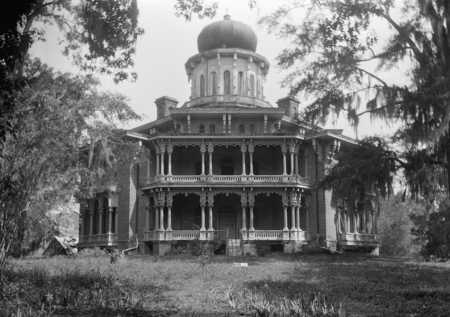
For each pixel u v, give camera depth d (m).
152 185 47.41
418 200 20.98
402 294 17.09
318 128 21.73
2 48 11.57
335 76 19.41
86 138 35.69
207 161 51.16
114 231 51.25
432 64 16.36
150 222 49.25
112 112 35.34
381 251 58.97
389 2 18.02
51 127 24.05
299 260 35.38
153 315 12.12
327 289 18.09
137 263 30.42
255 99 53.38
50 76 25.30
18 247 28.98
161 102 56.28
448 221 17.19
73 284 17.16
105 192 50.03
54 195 28.58
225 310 13.04
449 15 15.95
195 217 50.34
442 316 12.73
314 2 18.88
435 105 16.23
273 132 48.06
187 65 55.47
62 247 51.59
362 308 14.05
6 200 20.06
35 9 16.95
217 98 52.66
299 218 48.81
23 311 11.41
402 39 17.41
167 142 47.69
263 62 55.00
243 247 43.88
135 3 16.34
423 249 18.92
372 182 21.39
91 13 16.27
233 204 50.22
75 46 20.05
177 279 21.33
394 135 20.78
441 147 17.50
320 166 48.72
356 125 19.98
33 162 22.50
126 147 40.81
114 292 14.95
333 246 48.06
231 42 53.94
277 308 12.71
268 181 47.06
